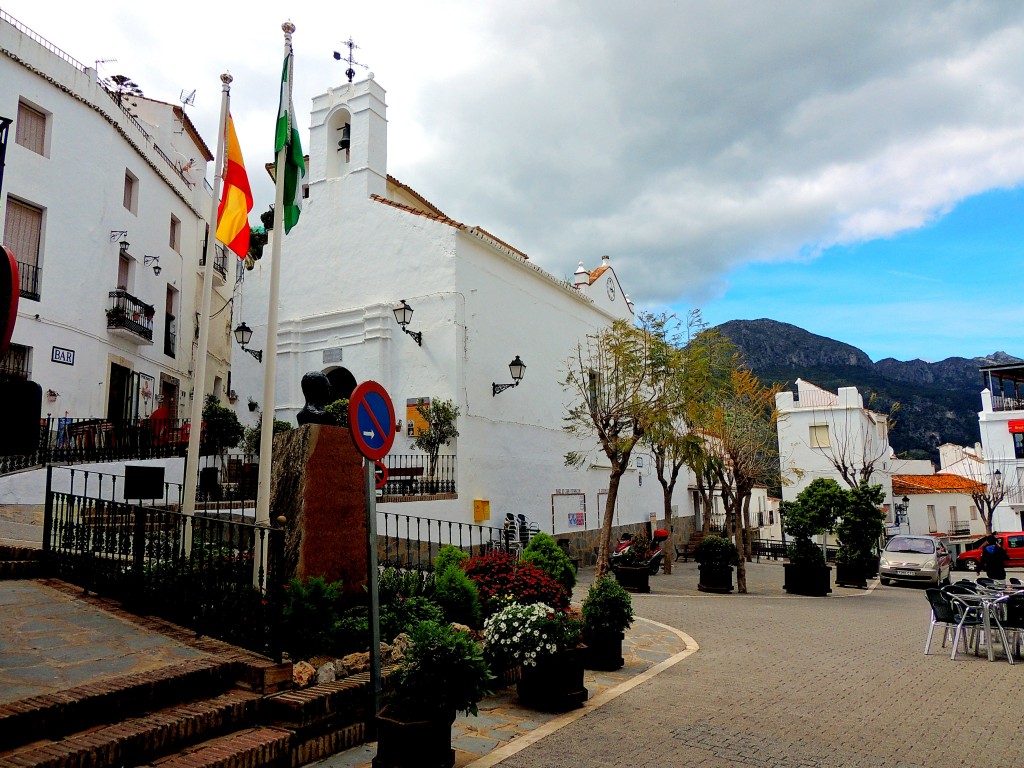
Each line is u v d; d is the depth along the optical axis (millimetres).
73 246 17156
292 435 7660
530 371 20047
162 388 21688
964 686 7570
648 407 14805
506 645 6480
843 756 5297
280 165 8133
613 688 7164
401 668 4996
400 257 17844
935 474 49156
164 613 6258
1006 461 37938
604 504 23734
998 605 9438
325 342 18344
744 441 18938
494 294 18672
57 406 16391
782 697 6914
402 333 17500
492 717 6176
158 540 6480
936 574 20625
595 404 15227
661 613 12656
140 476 7879
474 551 16438
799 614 13188
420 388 17062
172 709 4668
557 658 6422
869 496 20500
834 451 39906
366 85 19031
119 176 18875
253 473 14289
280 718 4957
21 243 16125
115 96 19594
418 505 14711
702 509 33781
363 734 5383
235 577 5738
